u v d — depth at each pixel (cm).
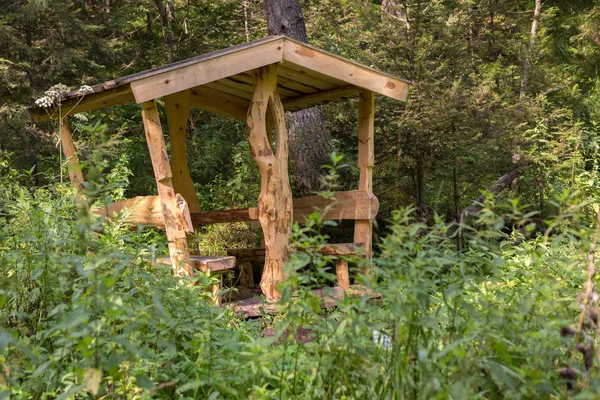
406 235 245
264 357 277
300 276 253
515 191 1048
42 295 340
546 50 1644
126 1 1812
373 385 246
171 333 315
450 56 976
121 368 269
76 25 1524
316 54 596
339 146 956
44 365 239
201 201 1092
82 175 625
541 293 268
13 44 1423
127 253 364
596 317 233
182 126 754
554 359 271
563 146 988
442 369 255
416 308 246
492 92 983
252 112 574
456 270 315
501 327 243
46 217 408
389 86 654
